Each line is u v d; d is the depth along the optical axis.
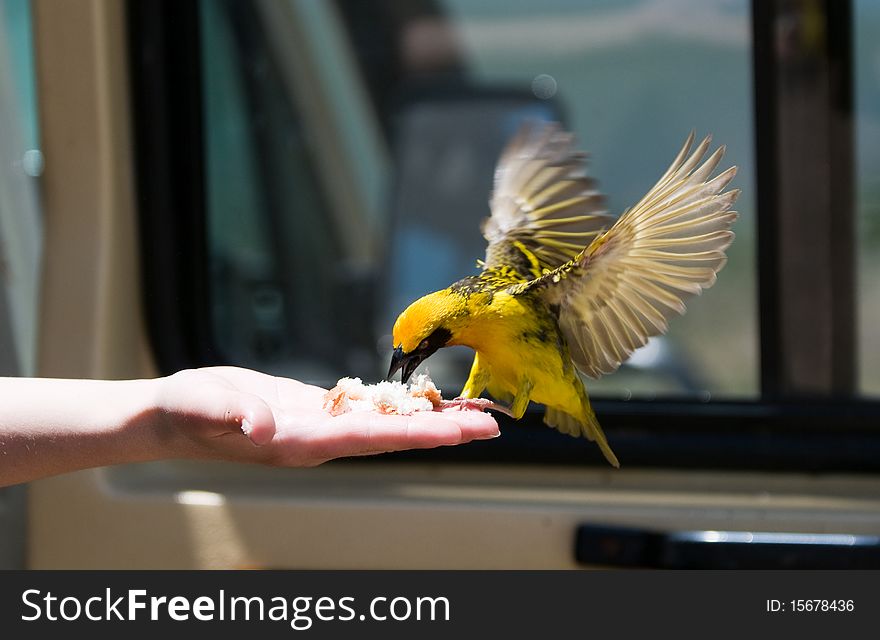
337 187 9.39
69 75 4.63
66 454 3.76
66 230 4.67
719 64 6.81
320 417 3.92
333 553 4.56
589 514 4.52
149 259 4.82
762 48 4.93
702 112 7.34
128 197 4.79
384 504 4.56
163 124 4.81
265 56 7.67
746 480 4.62
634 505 4.56
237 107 6.75
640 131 8.63
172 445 3.79
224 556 4.57
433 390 4.59
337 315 9.00
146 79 4.78
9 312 5.16
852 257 5.03
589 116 8.91
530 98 9.62
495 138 9.74
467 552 4.54
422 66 9.95
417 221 9.70
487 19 10.27
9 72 5.54
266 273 7.29
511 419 5.06
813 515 4.49
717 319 6.12
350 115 9.61
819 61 4.94
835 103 4.98
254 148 7.24
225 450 3.66
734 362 6.06
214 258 5.62
